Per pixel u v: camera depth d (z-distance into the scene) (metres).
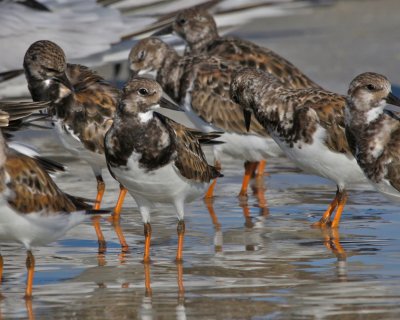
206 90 16.52
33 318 10.31
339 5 31.03
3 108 12.21
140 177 12.23
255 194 15.77
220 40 18.02
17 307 10.64
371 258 12.29
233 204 15.16
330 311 10.30
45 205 10.99
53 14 20.02
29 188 10.88
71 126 14.52
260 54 17.33
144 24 20.62
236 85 15.03
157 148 12.06
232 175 17.05
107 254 12.70
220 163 17.14
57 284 11.43
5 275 11.80
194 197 12.92
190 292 11.03
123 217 14.53
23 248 12.95
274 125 14.52
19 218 10.92
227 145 16.27
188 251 12.75
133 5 21.25
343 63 23.16
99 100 14.58
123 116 12.04
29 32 19.42
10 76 18.84
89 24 20.19
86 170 17.00
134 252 12.79
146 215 12.68
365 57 23.77
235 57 17.31
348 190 15.84
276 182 16.52
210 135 13.37
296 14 29.53
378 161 12.73
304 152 14.21
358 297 10.73
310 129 13.98
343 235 13.41
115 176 12.48
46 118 14.18
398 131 12.67
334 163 13.99
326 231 13.62
